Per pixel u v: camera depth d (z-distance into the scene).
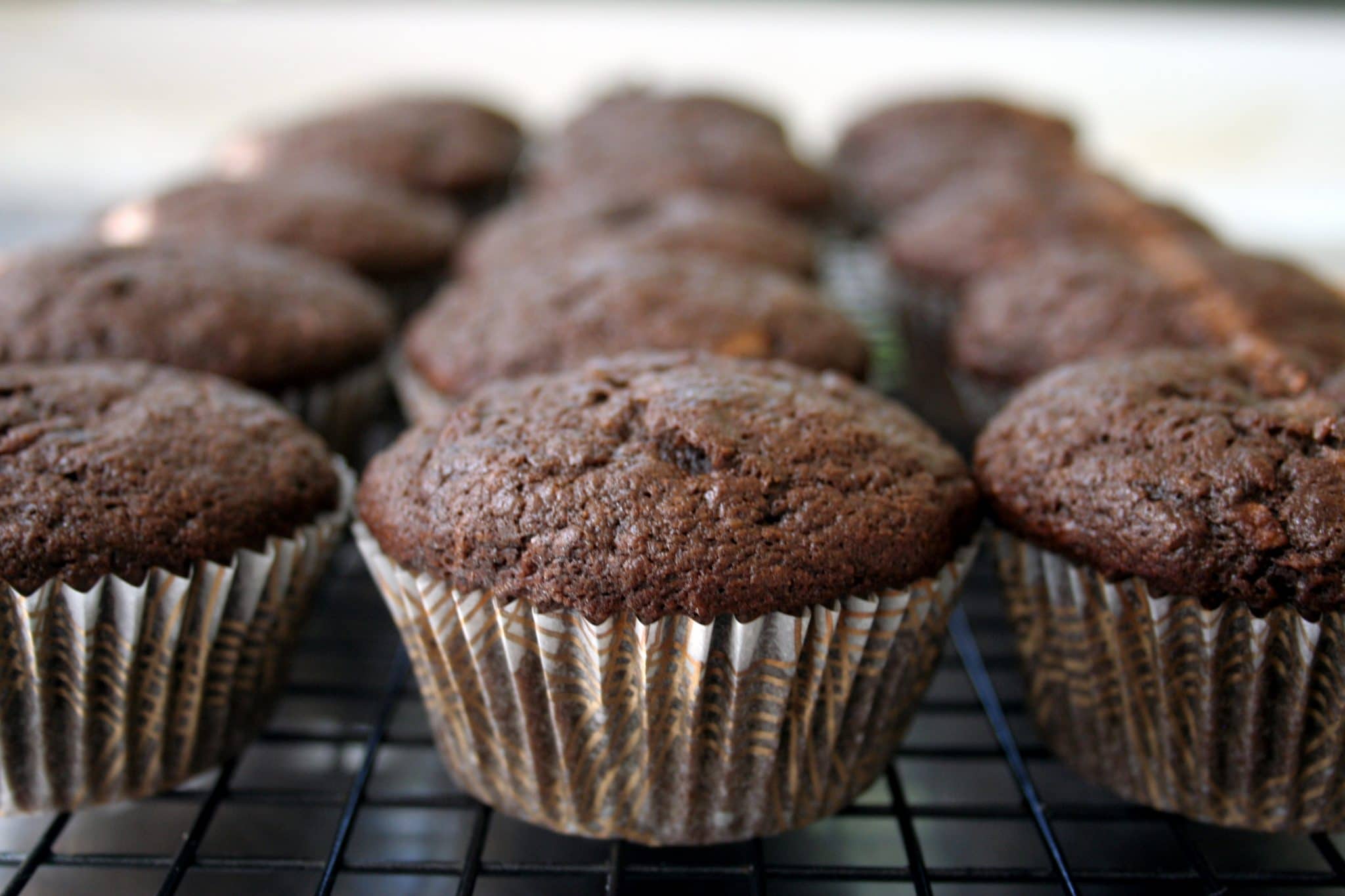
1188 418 0.22
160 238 0.29
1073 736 0.23
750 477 0.21
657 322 0.27
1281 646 0.21
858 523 0.21
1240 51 0.50
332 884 0.21
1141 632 0.22
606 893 0.22
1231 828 0.23
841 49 0.52
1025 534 0.22
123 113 0.45
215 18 0.51
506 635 0.21
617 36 0.53
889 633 0.21
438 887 0.22
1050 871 0.21
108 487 0.22
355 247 0.32
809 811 0.22
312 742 0.24
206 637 0.22
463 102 0.41
